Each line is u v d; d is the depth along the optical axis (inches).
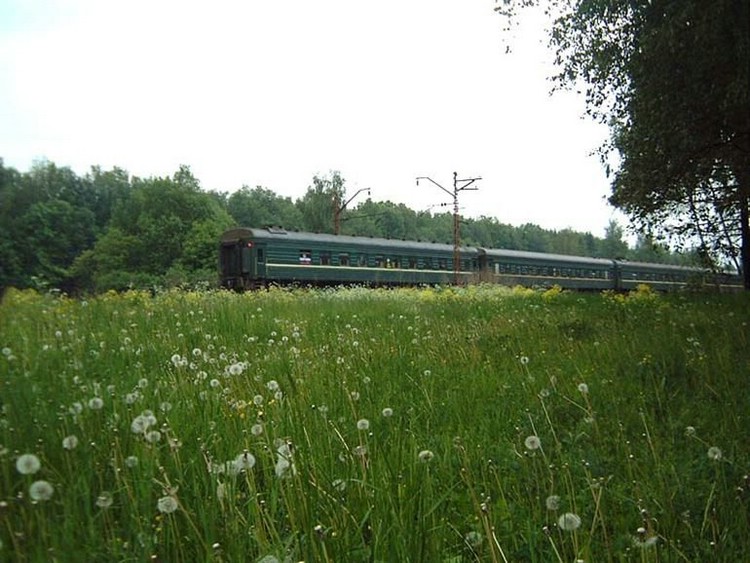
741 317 398.3
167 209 2869.1
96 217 3902.6
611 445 165.6
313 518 102.3
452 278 1585.9
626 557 101.2
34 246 2815.0
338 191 3705.7
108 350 261.6
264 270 1243.8
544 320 418.9
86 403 149.1
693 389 225.9
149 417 120.6
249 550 93.4
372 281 1412.4
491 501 121.8
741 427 175.9
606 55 479.5
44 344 264.7
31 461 89.3
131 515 96.8
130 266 2738.7
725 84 431.5
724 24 387.2
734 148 563.8
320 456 127.2
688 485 133.2
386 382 217.0
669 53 422.6
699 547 108.7
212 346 281.7
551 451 154.8
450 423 174.4
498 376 237.5
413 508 106.0
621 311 490.0
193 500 107.9
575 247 5201.8
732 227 776.9
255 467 126.8
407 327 384.5
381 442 141.5
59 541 88.4
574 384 225.1
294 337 321.1
